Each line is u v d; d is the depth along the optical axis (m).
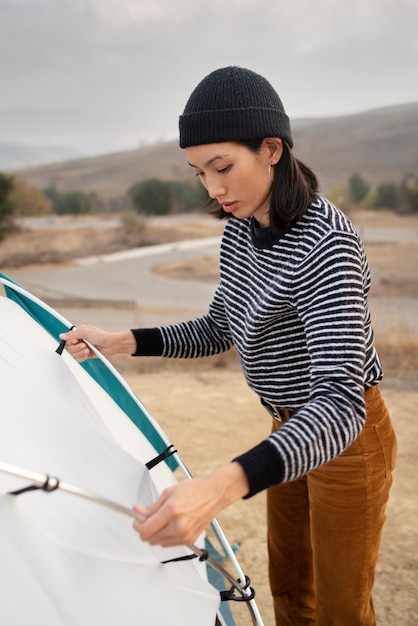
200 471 4.64
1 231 43.31
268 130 1.50
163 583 1.38
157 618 1.29
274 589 2.30
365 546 1.85
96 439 1.51
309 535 2.19
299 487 2.13
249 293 1.72
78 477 1.34
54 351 1.86
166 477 1.95
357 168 76.81
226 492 1.20
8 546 1.08
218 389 6.73
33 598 1.05
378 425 1.80
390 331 10.23
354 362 1.42
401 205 53.56
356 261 1.51
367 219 47.62
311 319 1.50
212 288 26.17
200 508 1.15
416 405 6.13
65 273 31.78
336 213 1.56
